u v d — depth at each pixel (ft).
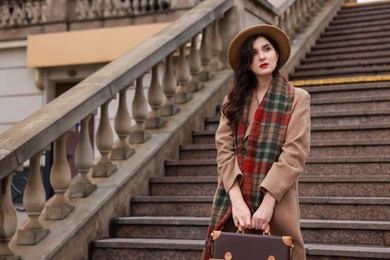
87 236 15.53
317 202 15.89
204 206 17.12
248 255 8.64
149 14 47.70
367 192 16.44
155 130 20.67
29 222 14.69
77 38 48.24
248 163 9.34
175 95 22.99
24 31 50.70
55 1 50.19
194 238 15.92
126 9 48.24
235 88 9.90
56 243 14.38
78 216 15.55
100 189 16.89
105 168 17.70
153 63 20.07
